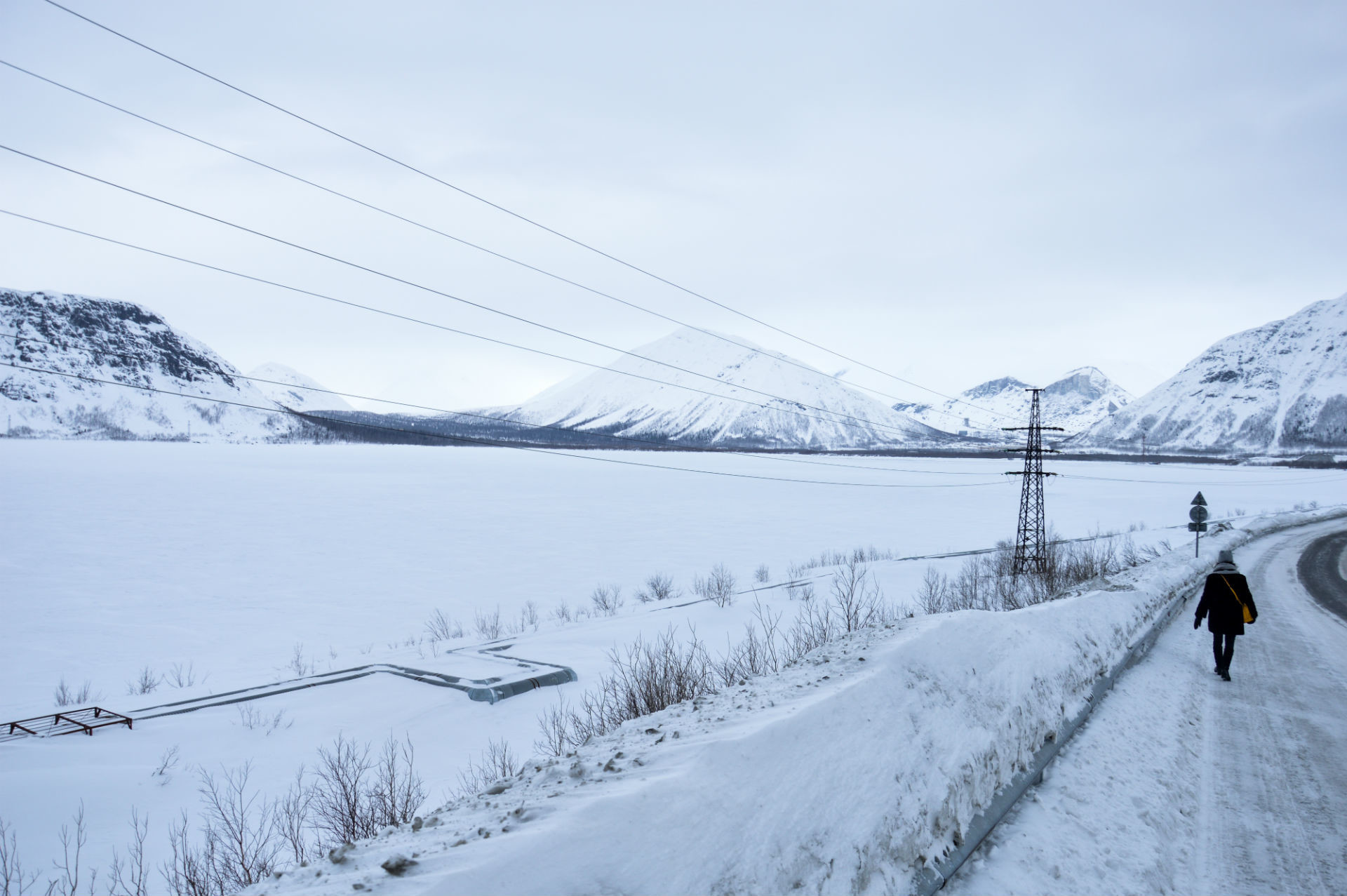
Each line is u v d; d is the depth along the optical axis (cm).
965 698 538
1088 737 695
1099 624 984
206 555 4869
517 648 1997
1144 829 532
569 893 258
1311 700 927
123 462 13462
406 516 6831
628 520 6588
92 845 796
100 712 1500
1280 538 3850
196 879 636
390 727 1335
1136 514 6688
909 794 407
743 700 516
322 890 272
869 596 2367
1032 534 3756
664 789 312
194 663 2469
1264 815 581
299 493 8881
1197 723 817
